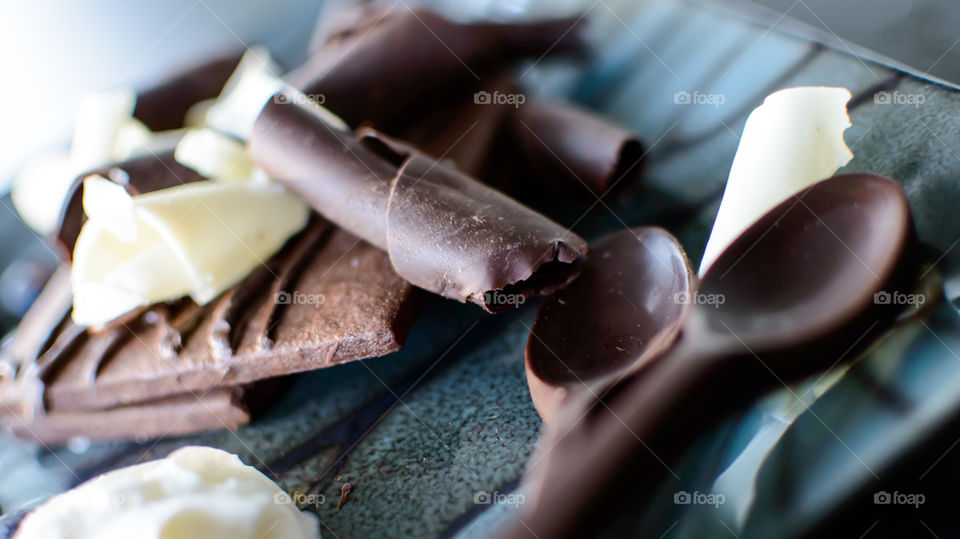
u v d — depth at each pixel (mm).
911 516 151
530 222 166
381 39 215
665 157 207
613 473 153
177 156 205
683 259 161
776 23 211
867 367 156
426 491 168
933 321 157
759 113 170
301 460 181
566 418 157
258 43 278
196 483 163
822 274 155
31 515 166
